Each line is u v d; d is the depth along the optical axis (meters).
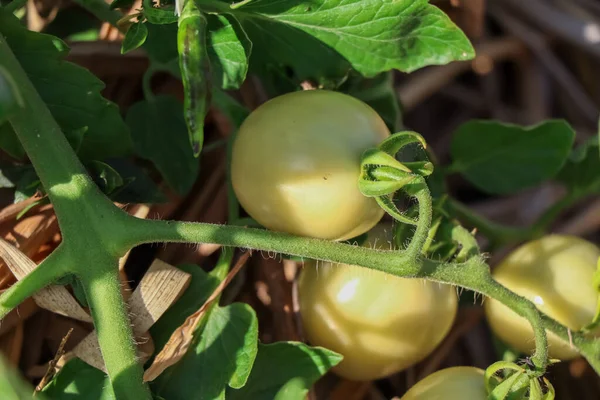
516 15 0.55
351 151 0.38
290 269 0.45
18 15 0.45
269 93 0.45
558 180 0.47
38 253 0.42
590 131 0.55
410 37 0.40
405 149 0.41
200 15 0.35
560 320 0.42
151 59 0.43
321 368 0.41
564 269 0.43
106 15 0.43
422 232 0.37
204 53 0.34
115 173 0.40
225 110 0.43
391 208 0.37
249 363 0.40
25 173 0.41
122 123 0.41
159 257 0.43
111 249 0.37
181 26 0.35
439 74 0.53
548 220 0.47
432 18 0.40
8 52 0.38
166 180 0.44
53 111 0.40
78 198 0.37
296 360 0.41
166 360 0.40
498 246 0.47
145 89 0.44
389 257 0.37
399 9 0.39
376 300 0.41
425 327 0.41
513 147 0.46
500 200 0.55
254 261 0.45
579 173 0.46
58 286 0.40
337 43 0.41
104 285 0.38
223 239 0.38
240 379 0.40
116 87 0.46
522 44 0.55
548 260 0.43
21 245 0.41
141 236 0.37
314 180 0.38
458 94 0.56
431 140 0.56
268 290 0.45
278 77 0.43
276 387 0.41
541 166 0.46
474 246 0.41
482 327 0.51
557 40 0.55
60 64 0.40
